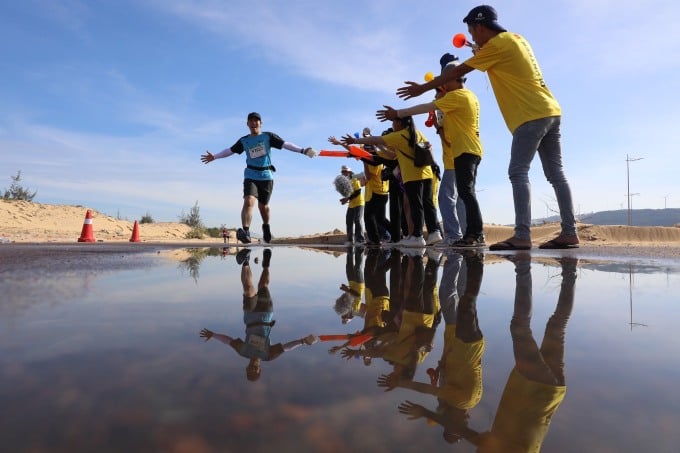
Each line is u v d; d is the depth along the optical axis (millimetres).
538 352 649
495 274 1826
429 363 584
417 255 3131
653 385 500
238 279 1640
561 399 454
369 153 6109
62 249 3936
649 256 3057
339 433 364
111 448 332
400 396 456
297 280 1635
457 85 4352
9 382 483
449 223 4844
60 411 402
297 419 391
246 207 6000
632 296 1236
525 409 420
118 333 742
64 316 896
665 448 342
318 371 540
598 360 605
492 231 10461
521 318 925
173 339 701
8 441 338
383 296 1243
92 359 579
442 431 371
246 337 725
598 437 364
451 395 462
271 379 504
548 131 3543
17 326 798
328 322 865
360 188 8453
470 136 4125
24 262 2346
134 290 1309
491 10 3656
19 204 21297
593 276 1740
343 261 2621
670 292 1307
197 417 393
